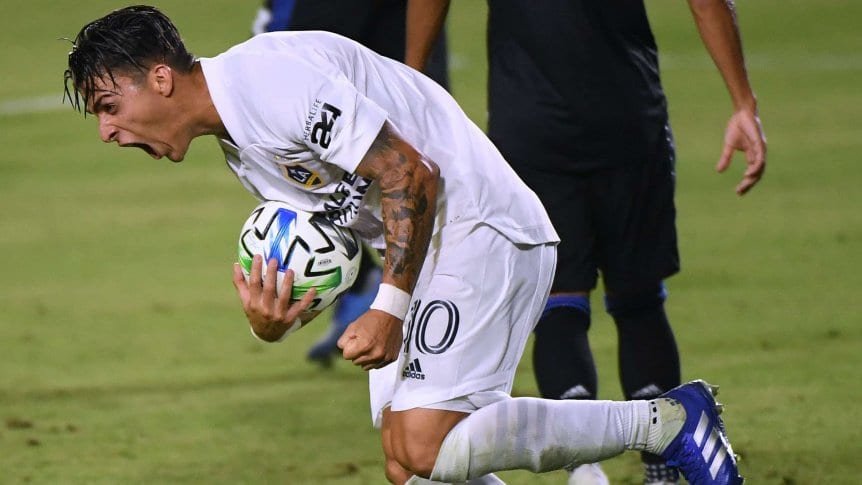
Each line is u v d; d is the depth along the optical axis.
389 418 12.57
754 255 29.75
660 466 14.93
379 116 11.05
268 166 11.55
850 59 63.19
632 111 14.85
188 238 34.78
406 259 11.09
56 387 21.69
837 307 24.98
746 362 21.41
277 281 11.95
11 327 26.11
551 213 15.13
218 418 19.62
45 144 50.16
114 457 17.70
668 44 70.75
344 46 11.84
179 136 11.23
